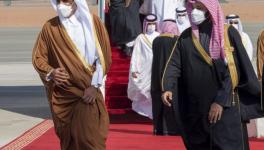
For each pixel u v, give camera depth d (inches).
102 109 400.5
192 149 396.2
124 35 824.3
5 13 3216.0
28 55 1688.0
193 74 388.2
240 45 389.1
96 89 395.2
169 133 681.0
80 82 392.8
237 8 3161.9
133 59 763.4
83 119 394.3
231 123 387.9
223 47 385.7
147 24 766.5
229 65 385.7
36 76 1250.0
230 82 385.7
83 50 396.2
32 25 2960.1
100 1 832.3
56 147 611.8
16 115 825.5
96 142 396.8
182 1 841.5
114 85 814.5
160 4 839.7
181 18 761.0
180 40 393.4
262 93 391.2
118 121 787.4
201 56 387.2
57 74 389.1
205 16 387.9
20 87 1107.3
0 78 1229.7
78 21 398.0
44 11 3297.2
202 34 390.0
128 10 826.8
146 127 744.3
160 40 681.0
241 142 390.6
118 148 607.8
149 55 759.1
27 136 674.8
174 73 392.8
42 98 982.4
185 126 395.9
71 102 395.5
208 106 388.2
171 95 392.5
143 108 772.0
